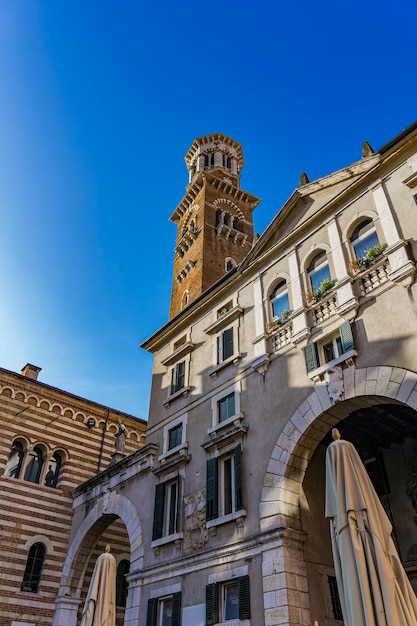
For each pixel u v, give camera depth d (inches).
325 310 724.0
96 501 1069.8
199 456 834.8
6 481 1107.9
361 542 347.9
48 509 1131.3
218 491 767.7
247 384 808.9
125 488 991.6
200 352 967.0
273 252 880.9
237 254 1875.0
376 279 669.3
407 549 677.3
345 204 778.8
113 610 648.4
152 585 797.2
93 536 1062.4
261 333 817.5
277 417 725.3
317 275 784.3
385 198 711.7
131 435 1389.0
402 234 665.0
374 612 318.7
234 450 767.7
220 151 2368.4
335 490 378.3
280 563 613.3
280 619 578.2
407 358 593.0
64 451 1234.6
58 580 1067.3
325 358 708.7
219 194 2046.0
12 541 1051.9
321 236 797.9
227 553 689.6
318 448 752.3
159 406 1012.5
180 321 1059.3
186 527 784.9
